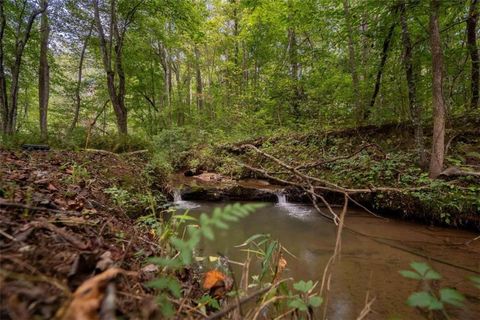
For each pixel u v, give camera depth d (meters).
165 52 23.27
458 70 8.45
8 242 1.29
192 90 27.23
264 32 16.95
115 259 1.56
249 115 15.33
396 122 8.95
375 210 7.05
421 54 7.46
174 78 31.80
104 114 20.39
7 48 11.55
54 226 1.60
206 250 4.62
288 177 8.93
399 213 6.57
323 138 10.23
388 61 8.75
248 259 2.22
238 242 5.16
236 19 20.45
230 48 21.56
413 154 7.56
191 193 8.80
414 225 6.12
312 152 9.73
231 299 1.95
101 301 0.91
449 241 5.17
